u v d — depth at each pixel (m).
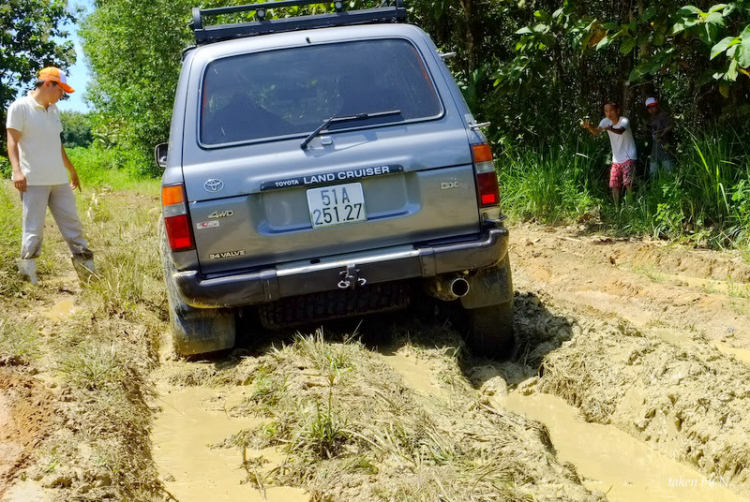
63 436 3.57
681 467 3.72
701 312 6.19
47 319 5.84
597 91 12.05
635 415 4.16
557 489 3.09
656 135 10.09
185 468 3.65
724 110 9.47
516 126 12.08
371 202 4.51
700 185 9.02
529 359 5.00
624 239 9.15
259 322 5.39
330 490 3.22
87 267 7.22
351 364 4.43
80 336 5.25
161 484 3.47
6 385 4.24
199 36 5.10
